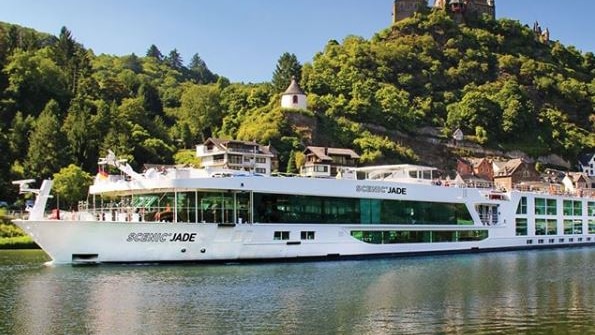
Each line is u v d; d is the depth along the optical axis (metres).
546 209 78.88
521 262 58.12
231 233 51.62
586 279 45.84
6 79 145.88
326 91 173.00
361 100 165.62
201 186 50.72
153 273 45.50
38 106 144.00
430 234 65.31
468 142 173.88
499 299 36.97
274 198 54.19
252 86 195.88
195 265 50.19
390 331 28.80
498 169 156.50
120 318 31.19
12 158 112.94
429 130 174.38
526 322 30.73
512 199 74.62
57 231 47.91
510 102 183.38
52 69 154.88
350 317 31.64
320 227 56.47
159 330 28.88
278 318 31.30
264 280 43.34
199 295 37.31
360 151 149.62
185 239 50.00
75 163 112.44
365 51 196.50
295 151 141.12
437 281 44.16
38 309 33.16
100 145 123.81
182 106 196.38
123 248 48.78
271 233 53.56
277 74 191.88
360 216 59.41
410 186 63.44
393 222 61.88
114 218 53.62
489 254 67.69
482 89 196.00
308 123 151.25
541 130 184.75
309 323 30.27
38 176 105.31
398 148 155.88
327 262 55.50
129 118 155.00
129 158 124.38
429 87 193.38
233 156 127.88
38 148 107.62
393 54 197.12
